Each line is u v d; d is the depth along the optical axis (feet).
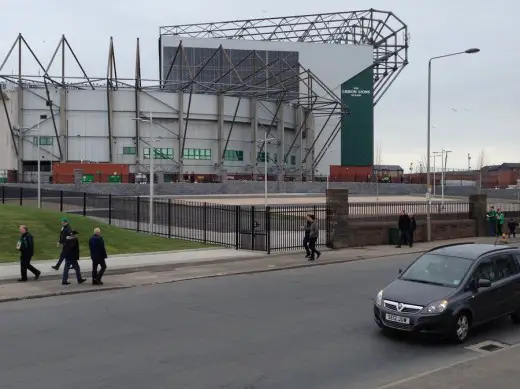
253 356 28.27
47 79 250.57
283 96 270.26
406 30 315.99
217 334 33.01
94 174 205.87
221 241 89.10
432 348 30.22
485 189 264.11
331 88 316.60
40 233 78.23
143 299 45.42
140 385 23.59
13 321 36.83
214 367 26.30
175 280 55.98
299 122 295.89
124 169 209.97
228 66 313.53
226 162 265.54
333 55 317.63
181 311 40.09
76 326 35.19
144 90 247.91
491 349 30.40
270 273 62.18
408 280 34.27
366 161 316.81
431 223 108.68
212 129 260.62
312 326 35.22
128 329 34.27
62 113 237.66
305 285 52.90
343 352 29.19
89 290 49.60
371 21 323.78
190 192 215.72
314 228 73.36
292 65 298.56
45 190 144.66
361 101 318.45
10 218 84.48
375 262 73.36
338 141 315.58
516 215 139.44
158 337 32.19
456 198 232.12
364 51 319.27
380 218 104.68
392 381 24.44
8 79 236.02
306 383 24.04
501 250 36.76
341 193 89.15
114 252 74.13
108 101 239.71
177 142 252.42
